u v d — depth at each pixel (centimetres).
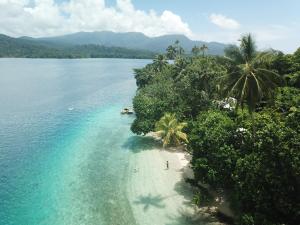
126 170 5419
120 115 9631
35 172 5466
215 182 3944
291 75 6034
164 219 3962
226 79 3862
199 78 6750
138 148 6456
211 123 4366
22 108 10850
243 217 3278
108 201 4438
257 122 3878
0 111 10338
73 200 4494
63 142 7056
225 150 3844
